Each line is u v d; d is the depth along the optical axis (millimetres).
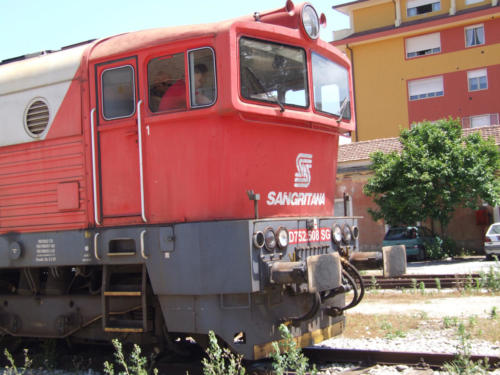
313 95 6555
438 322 8898
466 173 21453
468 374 5520
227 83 5512
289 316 6219
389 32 37562
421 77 37000
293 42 6309
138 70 6031
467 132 26125
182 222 5801
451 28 35906
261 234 5578
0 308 7469
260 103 5789
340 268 5953
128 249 6117
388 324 8617
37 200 6809
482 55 35000
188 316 5730
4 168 7121
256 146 5957
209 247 5555
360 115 39062
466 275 14359
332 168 7297
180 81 5832
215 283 5523
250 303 5594
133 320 6199
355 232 7406
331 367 6434
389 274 6789
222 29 5566
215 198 5730
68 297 6871
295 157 6492
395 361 6379
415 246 22641
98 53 6383
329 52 6945
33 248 6777
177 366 6582
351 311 10398
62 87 6629
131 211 6105
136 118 6047
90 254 6285
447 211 22266
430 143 22109
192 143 5781
